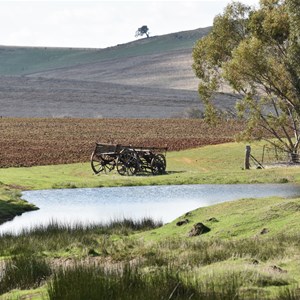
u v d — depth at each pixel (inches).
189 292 1255.5
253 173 4980.3
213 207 2657.5
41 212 3410.4
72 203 3735.2
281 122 6181.1
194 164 5959.6
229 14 6707.7
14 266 1748.3
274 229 2229.3
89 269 1465.3
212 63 6860.2
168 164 5999.0
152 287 1273.4
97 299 1223.5
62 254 2155.5
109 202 3752.5
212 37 6811.0
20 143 7480.3
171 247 2074.3
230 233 2284.7
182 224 2511.1
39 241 2342.5
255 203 2623.0
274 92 6245.1
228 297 1218.0
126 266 1493.6
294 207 2415.1
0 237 2470.5
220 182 4707.2
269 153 6525.6
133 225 2728.8
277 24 6166.3
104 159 5492.1
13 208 3449.8
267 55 6333.7
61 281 1330.0
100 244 2239.2
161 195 4050.2
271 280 1396.4
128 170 5428.2
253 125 6245.1
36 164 5895.7
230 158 6186.0
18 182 4638.3
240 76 6151.6
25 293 1480.1
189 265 1707.7
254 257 1781.5
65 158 6314.0
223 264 1684.3
